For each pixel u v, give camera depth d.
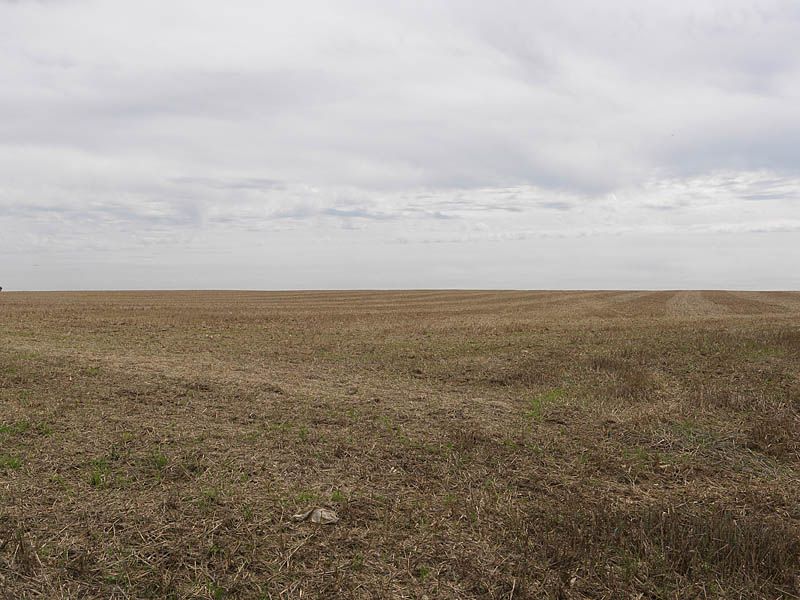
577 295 62.34
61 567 4.81
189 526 5.56
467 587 4.69
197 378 12.38
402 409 10.28
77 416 9.27
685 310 37.47
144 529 5.48
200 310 37.88
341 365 15.45
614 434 8.90
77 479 6.71
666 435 8.75
